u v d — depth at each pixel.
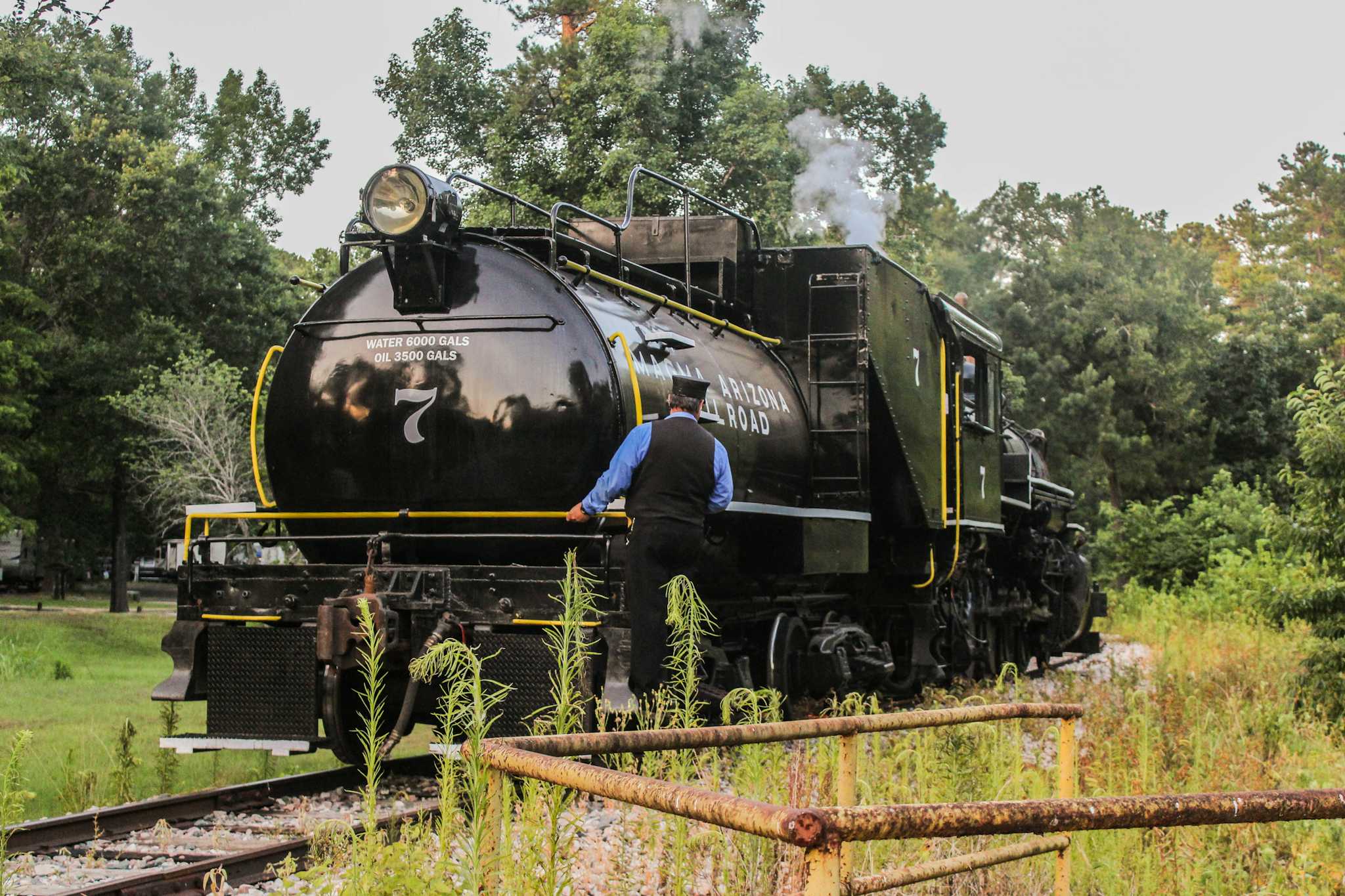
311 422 8.73
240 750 8.78
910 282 12.18
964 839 5.73
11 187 31.11
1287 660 15.52
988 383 15.02
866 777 6.50
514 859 3.85
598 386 8.21
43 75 31.20
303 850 6.33
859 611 12.74
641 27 24.84
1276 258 76.88
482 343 8.40
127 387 33.06
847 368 10.98
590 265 9.45
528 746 3.35
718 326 10.30
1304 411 13.02
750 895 4.94
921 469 12.02
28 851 6.46
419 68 27.62
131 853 6.46
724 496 8.00
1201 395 42.75
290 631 8.12
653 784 2.80
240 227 36.91
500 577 7.88
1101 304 42.34
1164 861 6.06
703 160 25.28
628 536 7.82
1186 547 33.50
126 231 33.41
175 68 44.06
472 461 8.34
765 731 4.08
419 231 8.27
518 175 25.86
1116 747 8.23
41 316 34.66
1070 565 19.81
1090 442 41.44
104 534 42.38
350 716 8.39
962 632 14.08
